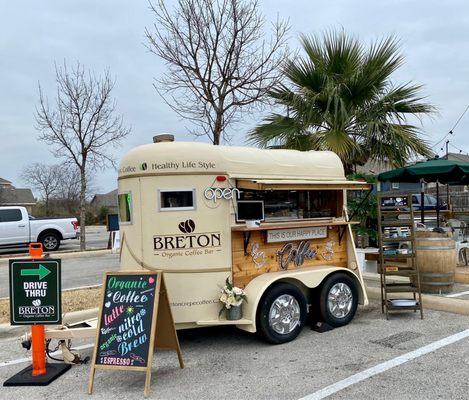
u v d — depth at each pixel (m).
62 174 45.72
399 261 7.38
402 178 9.55
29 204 48.16
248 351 5.02
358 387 3.97
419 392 3.84
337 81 9.98
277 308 5.19
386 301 6.16
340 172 6.34
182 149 5.04
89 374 4.56
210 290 5.05
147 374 4.01
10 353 5.34
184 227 5.00
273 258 5.55
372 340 5.24
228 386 4.11
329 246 6.11
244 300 5.09
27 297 4.41
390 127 9.57
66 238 17.56
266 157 5.62
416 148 9.80
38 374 4.46
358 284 6.10
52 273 4.41
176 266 4.97
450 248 7.05
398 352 4.81
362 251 8.79
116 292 4.34
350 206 10.34
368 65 9.88
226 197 5.17
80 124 13.70
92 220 44.50
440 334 5.38
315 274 5.59
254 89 8.29
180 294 4.98
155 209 4.97
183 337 5.61
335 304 5.77
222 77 8.14
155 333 4.48
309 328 5.81
